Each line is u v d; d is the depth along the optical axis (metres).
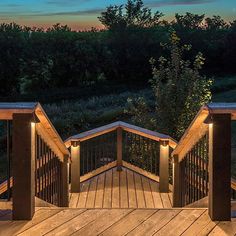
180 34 29.95
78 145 6.83
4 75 25.17
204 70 32.03
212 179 3.72
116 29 29.62
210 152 3.75
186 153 5.33
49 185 4.97
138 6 29.47
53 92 26.44
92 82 28.52
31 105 3.63
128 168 8.16
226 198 3.73
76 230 3.62
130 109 11.00
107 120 19.28
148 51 29.67
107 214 3.97
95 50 28.38
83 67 27.83
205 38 31.25
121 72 29.75
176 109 10.20
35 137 3.93
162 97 10.30
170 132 10.20
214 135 3.65
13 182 3.75
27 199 3.78
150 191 6.99
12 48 25.41
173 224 3.73
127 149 10.36
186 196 5.53
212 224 3.70
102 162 9.93
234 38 31.95
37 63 26.17
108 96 25.33
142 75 29.88
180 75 10.47
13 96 25.52
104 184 7.31
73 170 6.84
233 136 14.77
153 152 9.51
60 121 18.30
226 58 32.09
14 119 3.66
